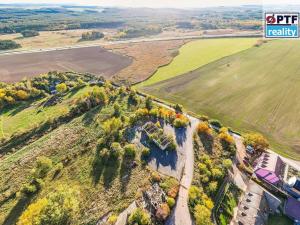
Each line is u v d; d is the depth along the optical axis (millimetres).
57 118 80875
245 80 111250
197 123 76062
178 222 45625
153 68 134375
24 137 74188
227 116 83125
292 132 73562
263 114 83312
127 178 55031
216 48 169000
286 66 125188
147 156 61344
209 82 111250
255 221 46000
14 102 96438
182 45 184625
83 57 163125
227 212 48906
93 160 60750
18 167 61156
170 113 78000
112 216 45781
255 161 61562
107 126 69125
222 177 55500
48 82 112812
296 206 49031
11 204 51250
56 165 60156
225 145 66375
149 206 48500
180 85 109875
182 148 64688
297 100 90688
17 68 142500
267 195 51406
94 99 87000
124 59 156250
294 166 60312
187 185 53438
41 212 43938
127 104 87062
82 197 50812
